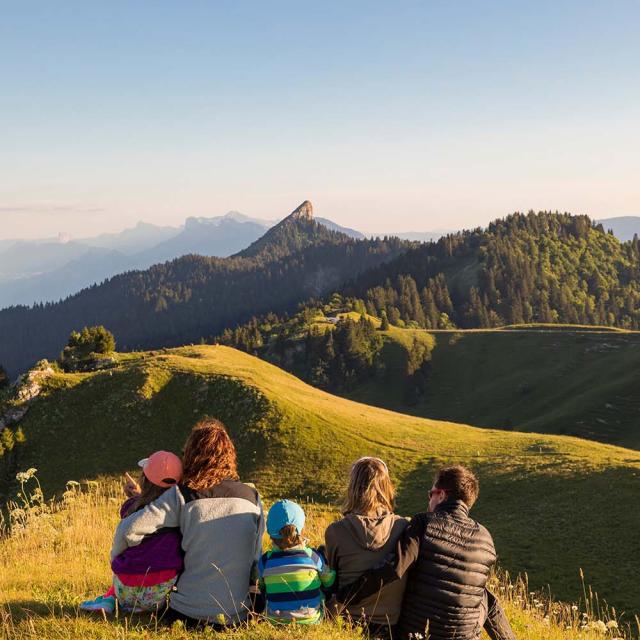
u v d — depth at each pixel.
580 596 30.17
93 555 11.71
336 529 5.52
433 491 5.95
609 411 134.25
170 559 5.46
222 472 5.71
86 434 67.56
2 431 69.12
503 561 35.19
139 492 6.16
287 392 74.88
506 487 48.66
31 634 5.09
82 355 104.88
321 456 59.75
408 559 5.24
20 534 13.45
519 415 154.00
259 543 5.80
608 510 40.69
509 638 5.78
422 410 174.25
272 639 4.95
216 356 90.00
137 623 5.42
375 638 5.27
